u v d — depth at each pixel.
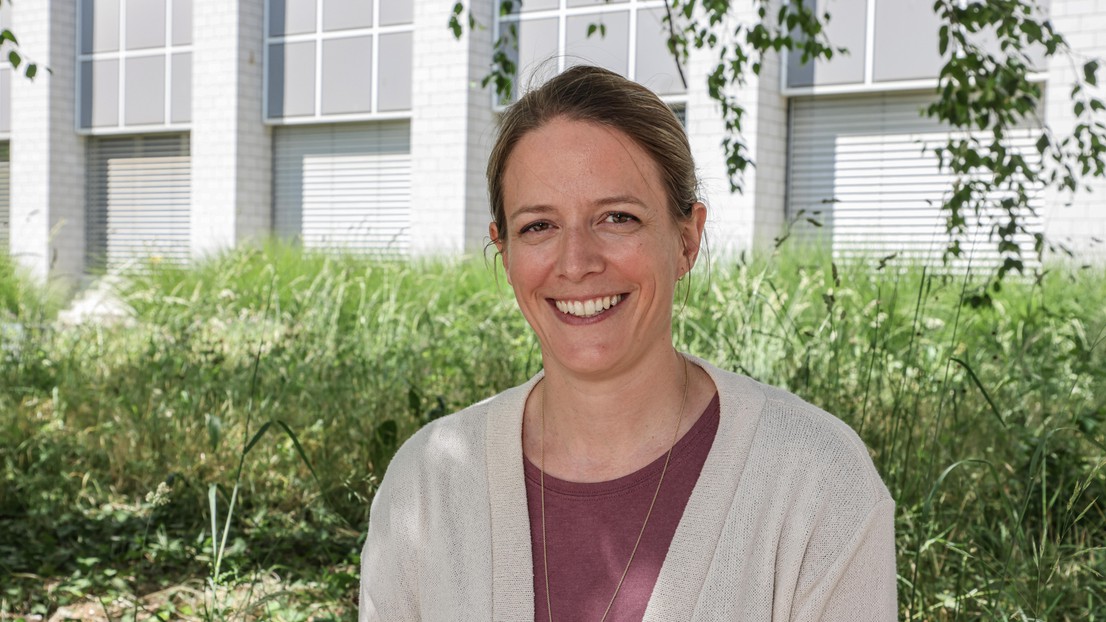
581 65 1.67
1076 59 12.92
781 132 15.17
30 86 19.84
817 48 6.06
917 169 14.53
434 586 1.67
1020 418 5.02
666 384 1.66
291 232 18.88
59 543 4.86
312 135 18.75
